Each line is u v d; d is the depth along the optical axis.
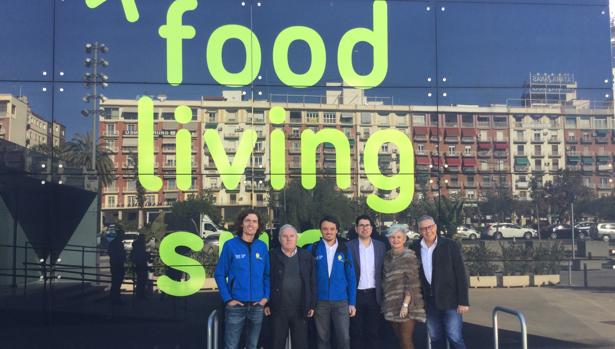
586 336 5.64
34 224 5.33
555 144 5.78
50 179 5.35
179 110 5.46
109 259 5.34
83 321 5.31
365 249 5.14
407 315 4.87
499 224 5.66
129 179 5.39
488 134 5.75
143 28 5.48
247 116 5.53
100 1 5.47
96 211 5.35
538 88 5.84
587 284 5.66
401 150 5.64
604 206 5.73
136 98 5.44
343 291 4.96
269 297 4.84
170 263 5.37
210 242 5.40
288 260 4.86
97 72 5.42
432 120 5.71
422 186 5.64
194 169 5.44
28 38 5.39
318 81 5.62
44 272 5.31
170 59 5.49
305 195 5.52
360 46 5.69
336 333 4.96
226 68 5.53
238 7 5.58
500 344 5.63
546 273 5.66
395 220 5.58
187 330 5.35
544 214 5.69
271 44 5.60
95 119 5.40
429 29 5.80
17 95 5.36
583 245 5.69
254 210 5.04
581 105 5.86
